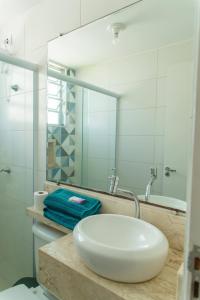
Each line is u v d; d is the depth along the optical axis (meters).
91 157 1.44
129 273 0.73
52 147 1.62
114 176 1.32
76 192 1.41
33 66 1.66
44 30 1.61
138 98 1.22
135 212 1.12
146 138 1.19
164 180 1.12
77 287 0.82
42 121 1.67
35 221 1.51
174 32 1.07
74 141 1.52
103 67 1.35
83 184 1.46
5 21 1.89
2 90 1.96
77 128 1.51
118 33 1.25
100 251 0.75
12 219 2.01
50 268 0.92
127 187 1.26
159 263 0.77
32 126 1.74
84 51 1.41
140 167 1.22
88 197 1.31
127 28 1.21
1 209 2.13
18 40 1.84
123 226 1.06
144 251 0.75
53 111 1.61
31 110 1.74
